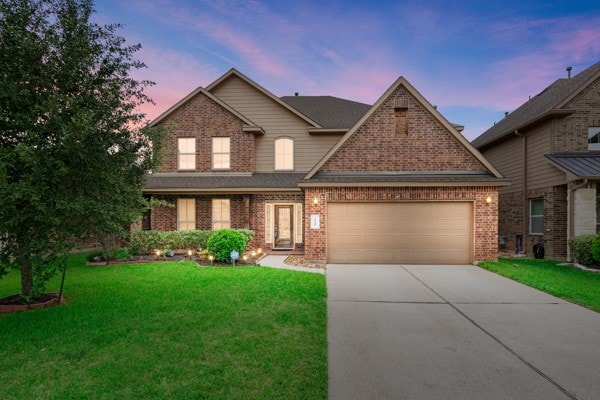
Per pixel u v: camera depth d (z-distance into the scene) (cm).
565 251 1265
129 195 653
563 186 1273
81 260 1188
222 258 1084
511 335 495
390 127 1172
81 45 584
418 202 1127
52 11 595
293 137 1628
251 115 1645
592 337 488
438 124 1161
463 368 391
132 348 426
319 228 1137
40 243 549
